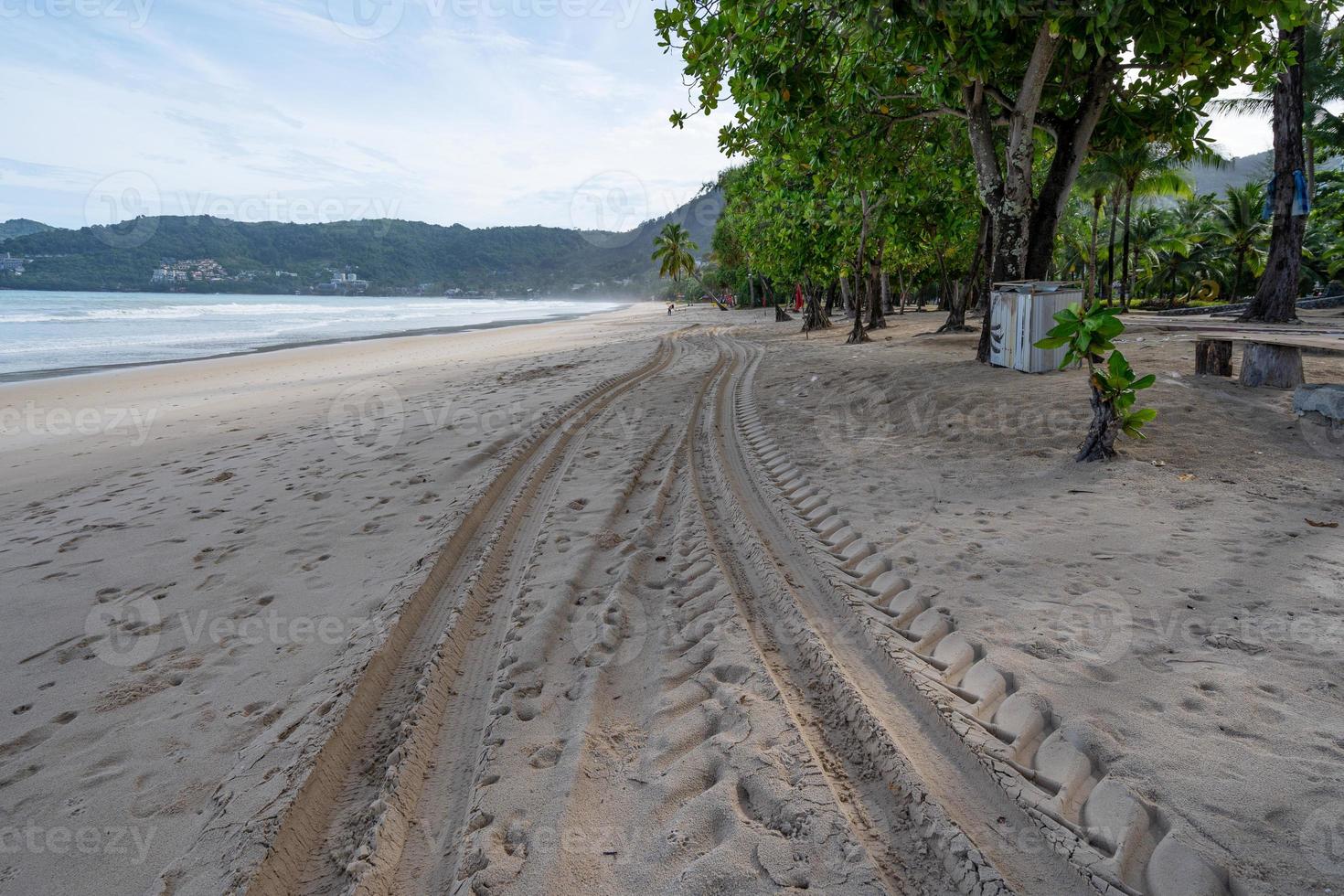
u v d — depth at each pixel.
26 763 2.74
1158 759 2.24
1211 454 5.36
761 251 26.03
